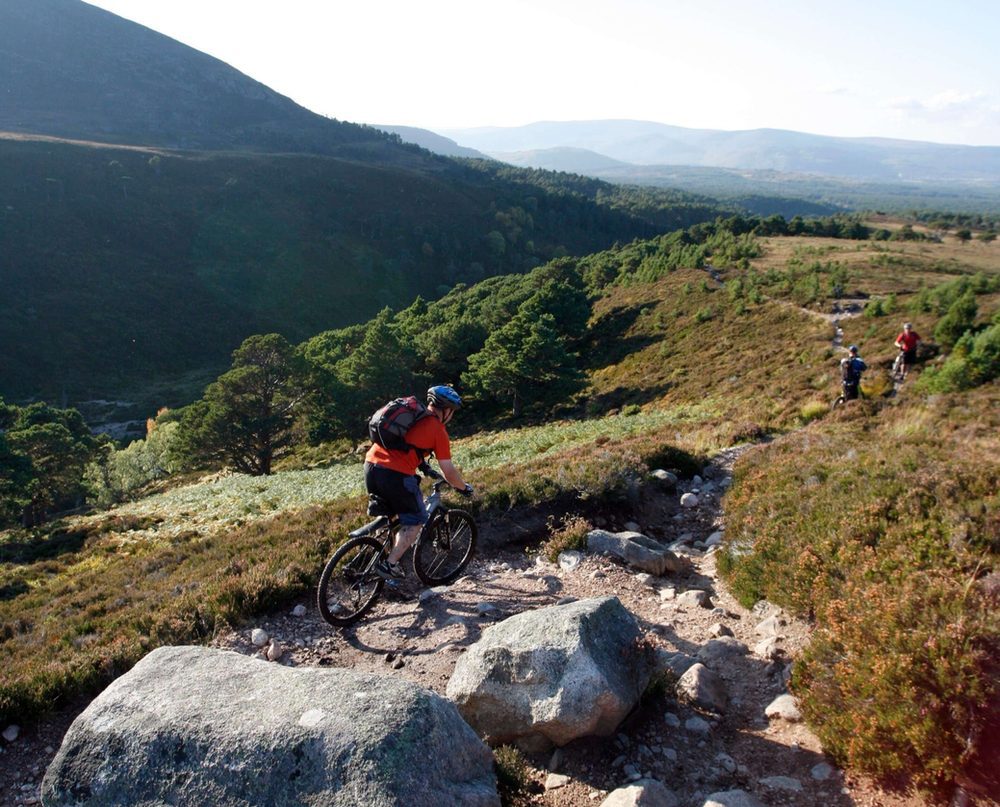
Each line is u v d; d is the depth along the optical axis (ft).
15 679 17.97
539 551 26.99
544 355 191.11
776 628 19.40
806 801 12.45
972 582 14.84
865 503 22.30
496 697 14.67
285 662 19.33
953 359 81.15
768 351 151.12
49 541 97.91
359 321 642.22
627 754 14.06
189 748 10.90
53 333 491.31
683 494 36.83
